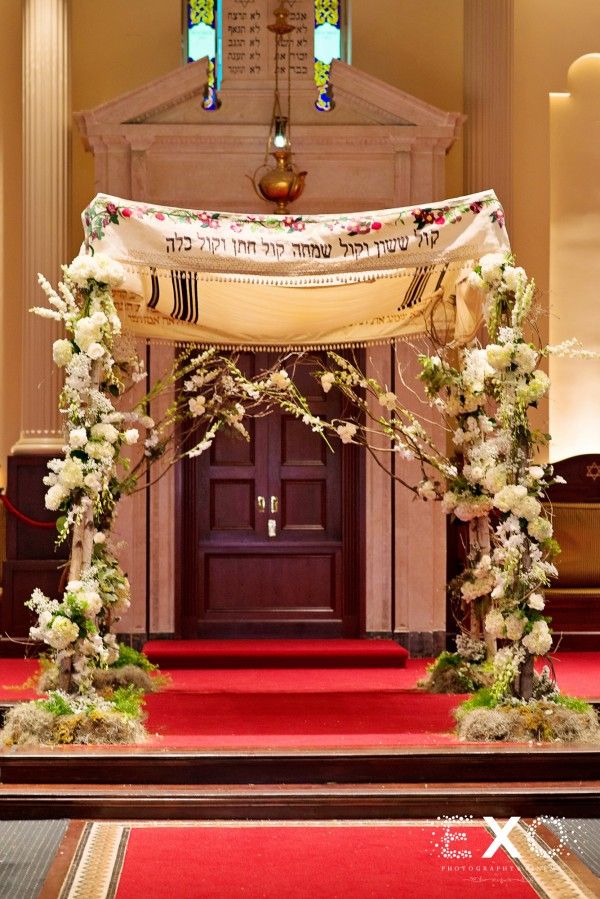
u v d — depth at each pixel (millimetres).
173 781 6652
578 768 6789
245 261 7516
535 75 12227
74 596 7203
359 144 10953
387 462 11000
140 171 10844
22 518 10672
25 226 11148
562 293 12289
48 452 10875
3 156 11844
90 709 7102
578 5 12305
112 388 7715
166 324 9141
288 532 11391
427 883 5500
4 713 7641
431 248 7594
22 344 11156
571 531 11266
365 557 11062
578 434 12281
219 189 10898
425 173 11016
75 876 5523
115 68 12031
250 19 11328
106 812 6441
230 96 10969
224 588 11344
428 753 6730
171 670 10008
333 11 12250
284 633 11266
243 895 5320
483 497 8453
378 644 10633
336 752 6719
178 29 12086
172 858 5801
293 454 11422
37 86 11219
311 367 11367
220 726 7465
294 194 10656
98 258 7297
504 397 7430
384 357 10938
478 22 11680
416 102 10930
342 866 5711
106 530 8547
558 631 10906
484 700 7398
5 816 6418
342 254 7570
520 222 12172
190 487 11266
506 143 11648
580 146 12344
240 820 6438
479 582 8500
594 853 5961
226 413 9359
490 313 7602
